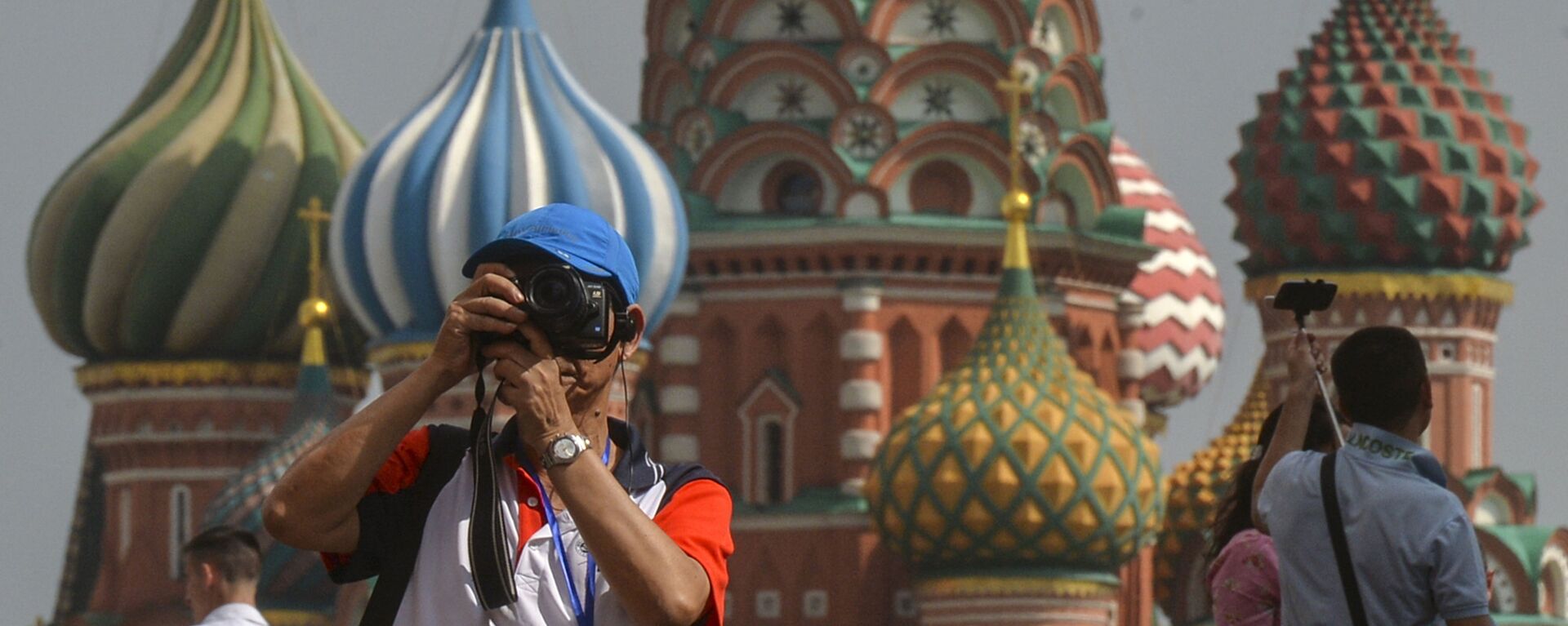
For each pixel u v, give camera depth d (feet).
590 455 25.22
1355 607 33.14
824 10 196.85
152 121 219.82
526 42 189.47
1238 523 39.32
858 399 191.62
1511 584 208.64
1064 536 180.14
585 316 25.45
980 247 193.67
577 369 25.86
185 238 216.33
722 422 194.70
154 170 216.95
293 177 219.00
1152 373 240.53
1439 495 32.94
